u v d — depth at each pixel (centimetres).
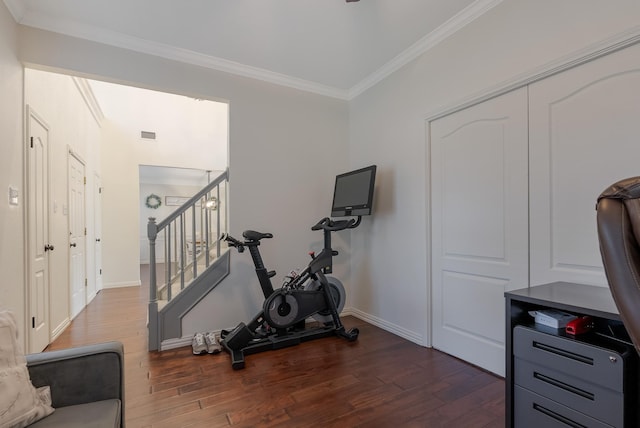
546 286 166
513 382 146
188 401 194
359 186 313
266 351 269
